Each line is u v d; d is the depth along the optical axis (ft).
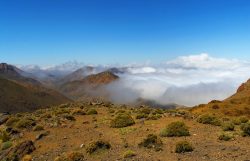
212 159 69.72
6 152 108.68
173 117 135.95
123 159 78.69
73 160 84.33
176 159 73.26
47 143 112.88
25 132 135.64
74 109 200.34
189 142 87.40
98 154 88.07
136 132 110.22
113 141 101.76
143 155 79.87
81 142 107.76
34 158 98.63
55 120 153.17
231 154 72.54
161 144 88.17
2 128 157.89
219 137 90.07
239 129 104.68
